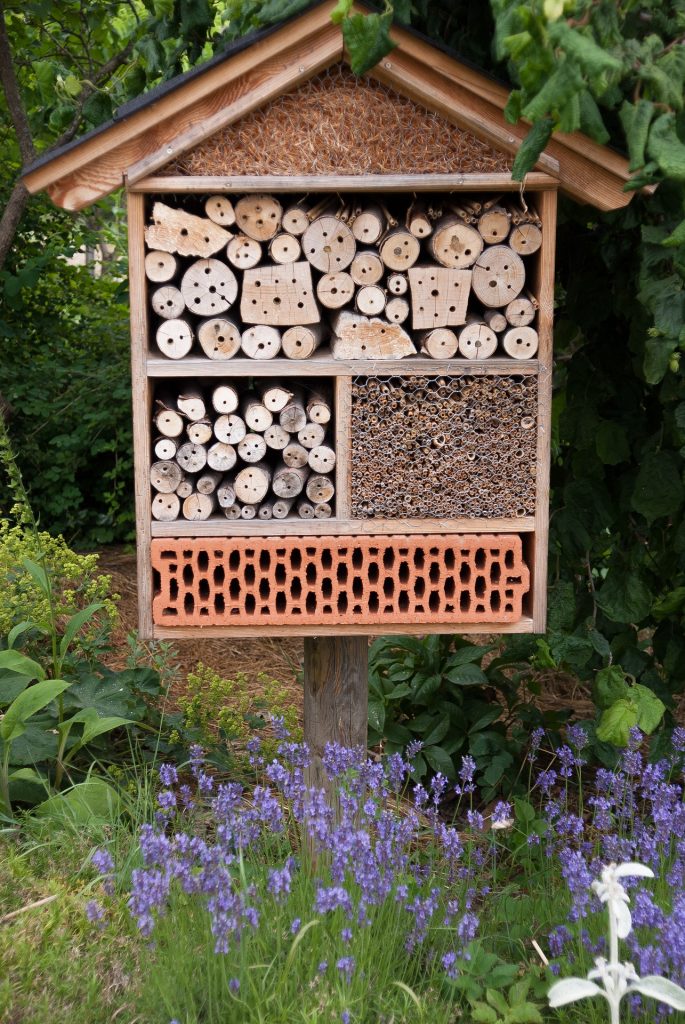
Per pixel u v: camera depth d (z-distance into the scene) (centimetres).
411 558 258
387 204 267
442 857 297
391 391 253
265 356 253
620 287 299
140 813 307
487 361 251
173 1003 222
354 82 240
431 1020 221
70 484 630
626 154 239
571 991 200
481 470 256
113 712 338
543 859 292
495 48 239
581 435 314
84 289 721
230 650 484
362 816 271
